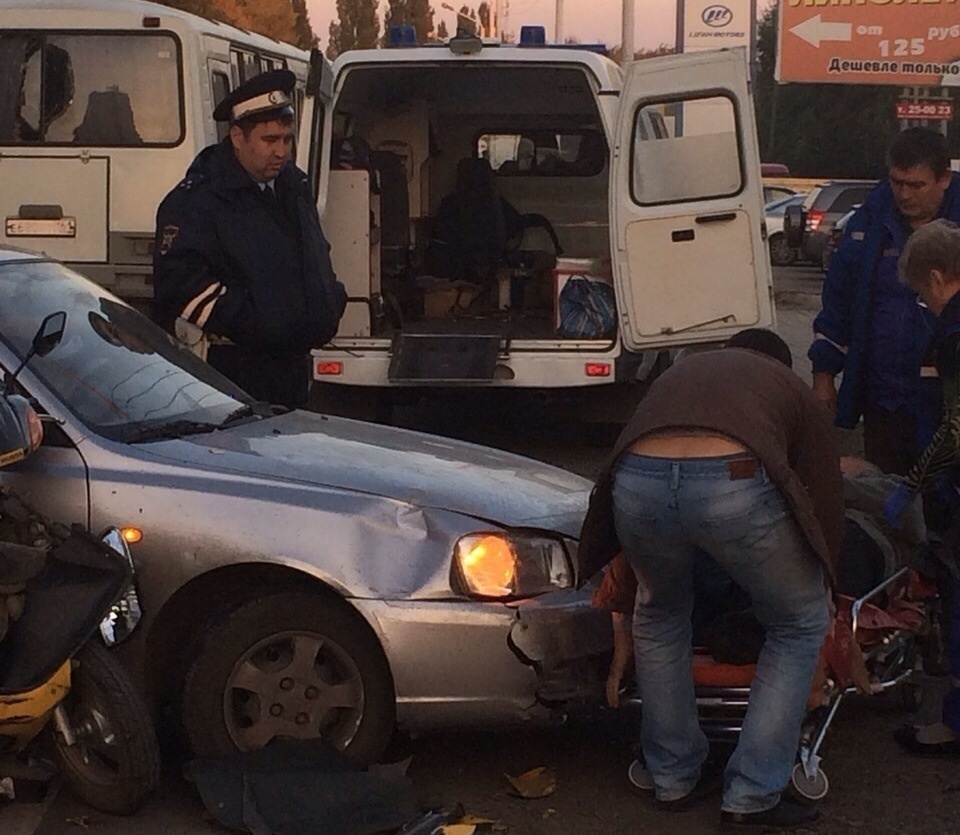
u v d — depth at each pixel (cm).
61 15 1137
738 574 464
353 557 487
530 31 1085
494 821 493
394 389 1061
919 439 650
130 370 550
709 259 944
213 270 641
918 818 502
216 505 493
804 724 509
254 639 494
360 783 486
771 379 471
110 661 475
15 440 465
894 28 3281
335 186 1021
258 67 1396
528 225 1313
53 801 500
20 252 586
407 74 1227
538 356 1010
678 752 496
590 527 481
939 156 636
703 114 937
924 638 598
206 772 488
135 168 1147
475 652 487
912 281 546
